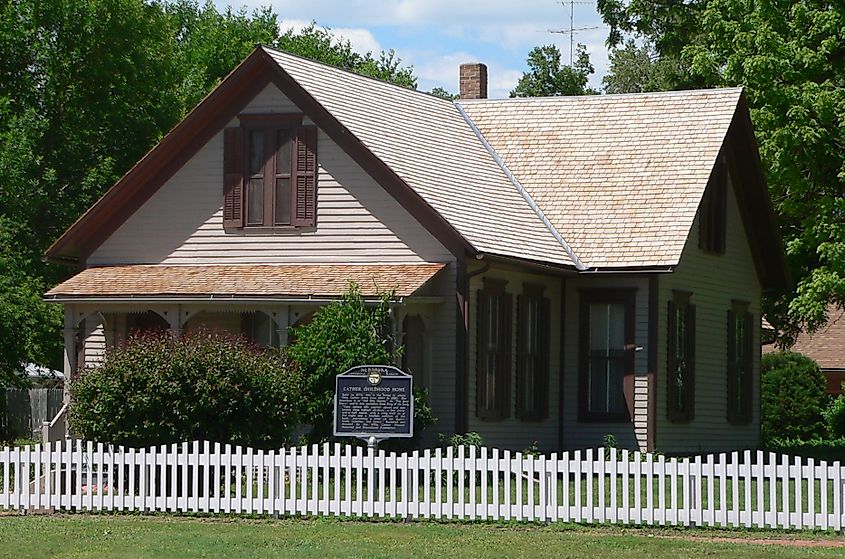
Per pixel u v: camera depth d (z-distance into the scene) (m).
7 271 42.81
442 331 35.19
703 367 41.41
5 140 51.91
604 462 24.28
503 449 36.62
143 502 25.75
